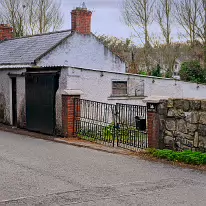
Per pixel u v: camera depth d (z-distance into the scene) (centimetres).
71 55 2127
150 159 1011
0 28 2659
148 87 1909
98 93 1644
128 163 961
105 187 722
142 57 3625
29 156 1056
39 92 1557
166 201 635
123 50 3906
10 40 2548
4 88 1858
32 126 1611
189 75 3044
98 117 1571
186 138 1055
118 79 1742
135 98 1833
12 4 3756
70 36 2119
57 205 612
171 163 958
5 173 839
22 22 3769
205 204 623
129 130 1207
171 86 2019
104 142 1308
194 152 987
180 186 734
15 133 1606
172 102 1091
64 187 722
